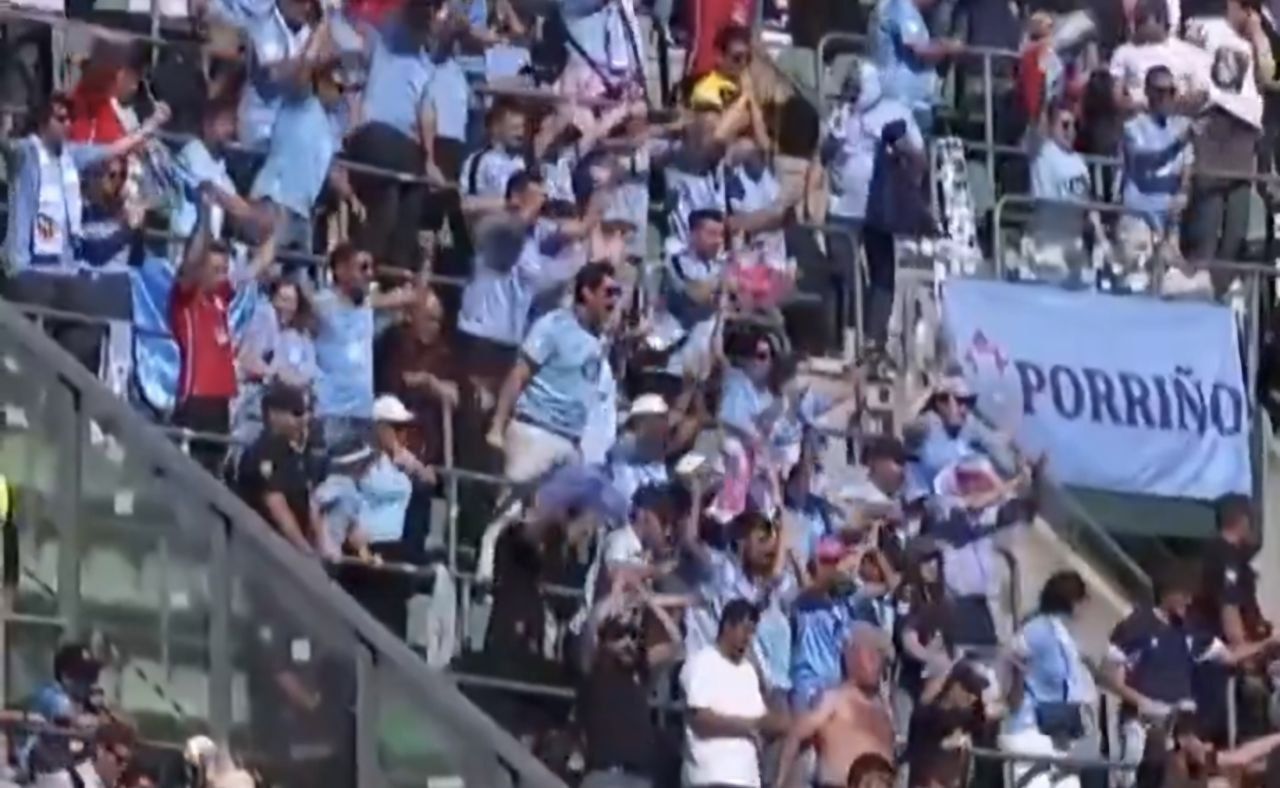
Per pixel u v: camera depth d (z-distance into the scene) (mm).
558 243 66875
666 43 74312
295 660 56406
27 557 57156
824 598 65312
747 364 68375
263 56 66750
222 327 63312
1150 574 73500
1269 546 75375
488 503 65625
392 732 56344
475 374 66375
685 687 62500
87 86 64500
